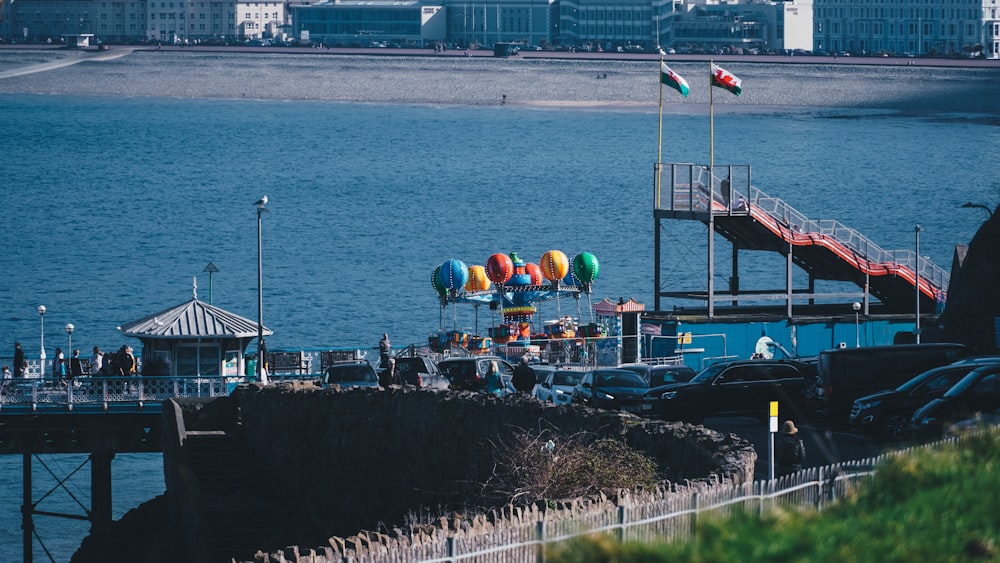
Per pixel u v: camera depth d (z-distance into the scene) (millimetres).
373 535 96875
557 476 117750
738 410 179375
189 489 177625
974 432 81688
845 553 57312
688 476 120375
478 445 145125
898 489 69312
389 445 162000
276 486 183000
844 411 176375
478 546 78438
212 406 198875
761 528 59500
